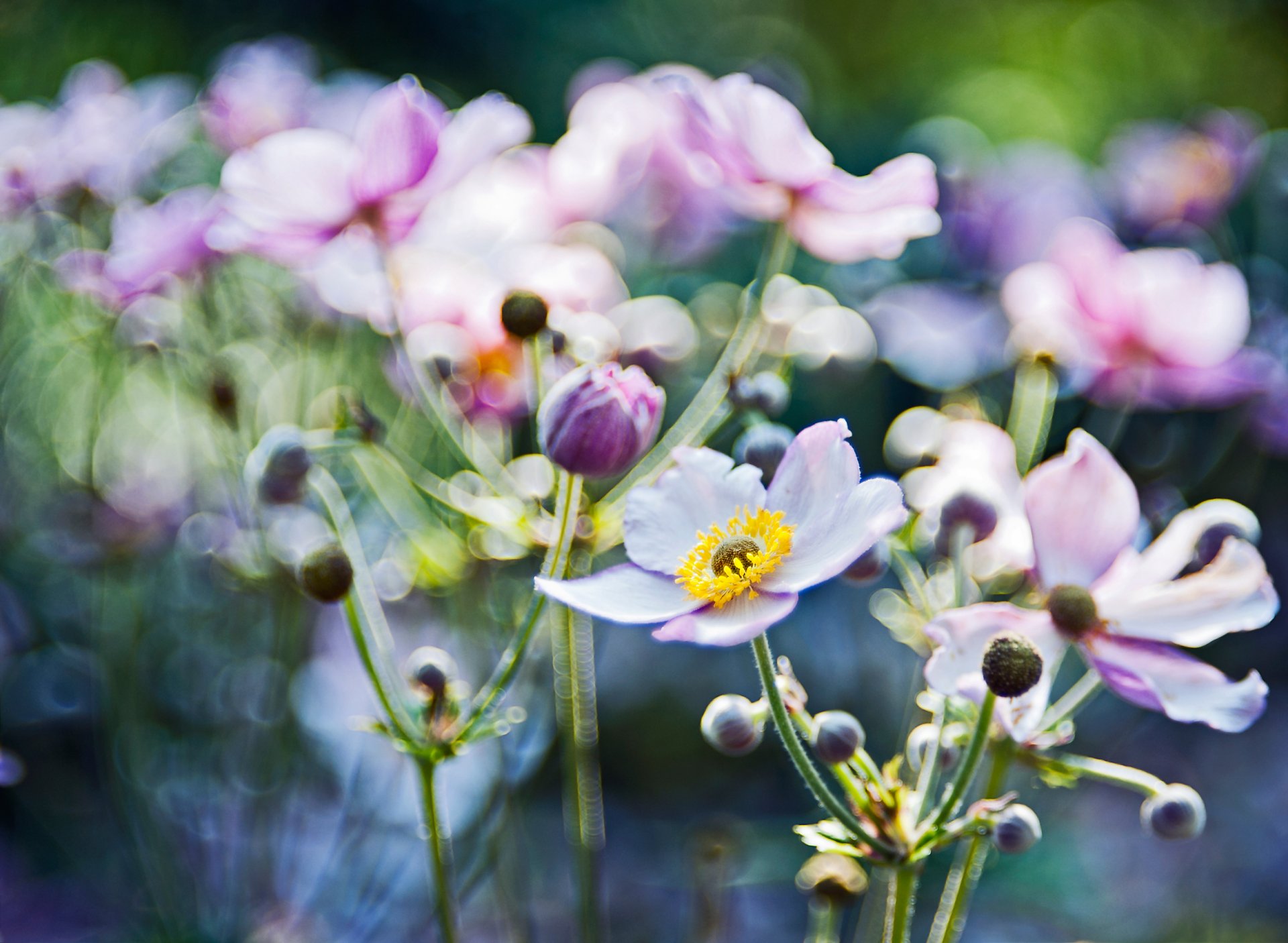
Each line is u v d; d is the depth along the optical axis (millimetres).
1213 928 983
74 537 767
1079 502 547
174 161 886
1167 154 978
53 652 894
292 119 754
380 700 553
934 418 638
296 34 1564
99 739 826
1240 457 995
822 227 624
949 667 527
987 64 2953
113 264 654
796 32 2623
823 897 589
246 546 704
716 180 642
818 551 531
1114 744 1051
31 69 1398
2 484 855
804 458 542
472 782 734
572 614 603
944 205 890
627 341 645
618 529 609
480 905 859
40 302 839
